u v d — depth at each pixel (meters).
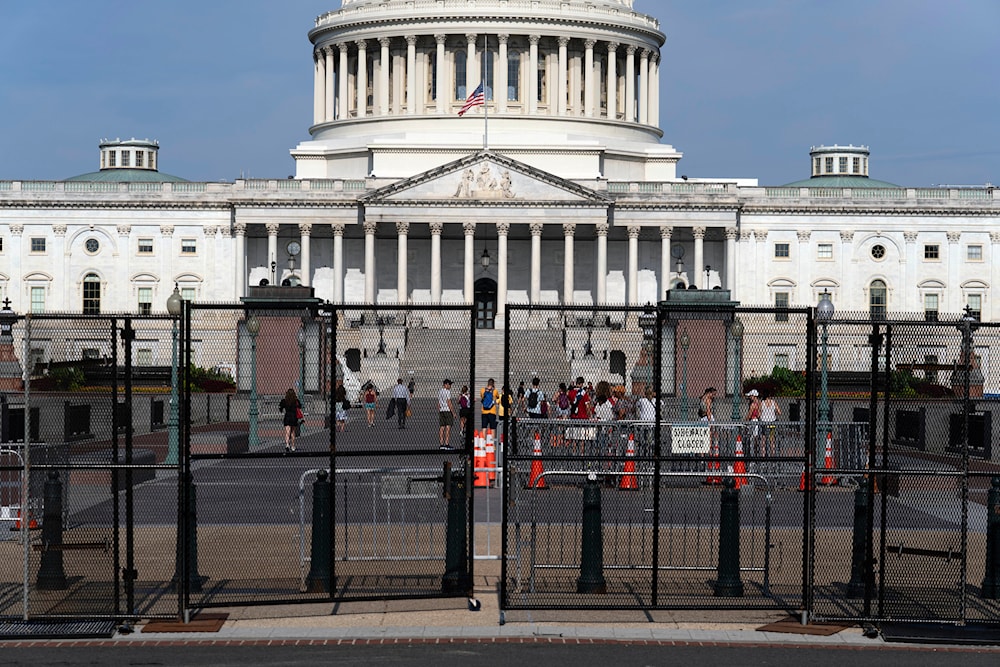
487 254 146.62
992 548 30.67
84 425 44.84
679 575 32.81
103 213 143.25
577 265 147.38
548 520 36.00
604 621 28.58
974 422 51.44
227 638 27.17
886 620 28.06
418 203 139.12
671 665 25.48
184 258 143.50
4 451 36.44
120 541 35.56
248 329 56.84
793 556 34.91
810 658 26.16
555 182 138.38
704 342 57.78
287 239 145.12
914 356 32.00
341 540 36.44
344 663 25.45
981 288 143.50
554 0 159.00
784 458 29.14
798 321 124.94
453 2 158.12
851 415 62.91
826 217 143.50
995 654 26.75
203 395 72.06
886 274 143.88
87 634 27.19
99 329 34.81
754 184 151.75
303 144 159.62
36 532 36.69
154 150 174.38
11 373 72.62
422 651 26.31
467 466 30.06
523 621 28.48
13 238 143.38
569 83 162.62
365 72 162.62
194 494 30.59
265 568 32.84
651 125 167.75
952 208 142.75
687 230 143.75
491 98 160.62
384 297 146.62
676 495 44.44
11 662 25.55
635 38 163.75
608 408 51.34
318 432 59.47
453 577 30.62
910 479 43.94
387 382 72.75
